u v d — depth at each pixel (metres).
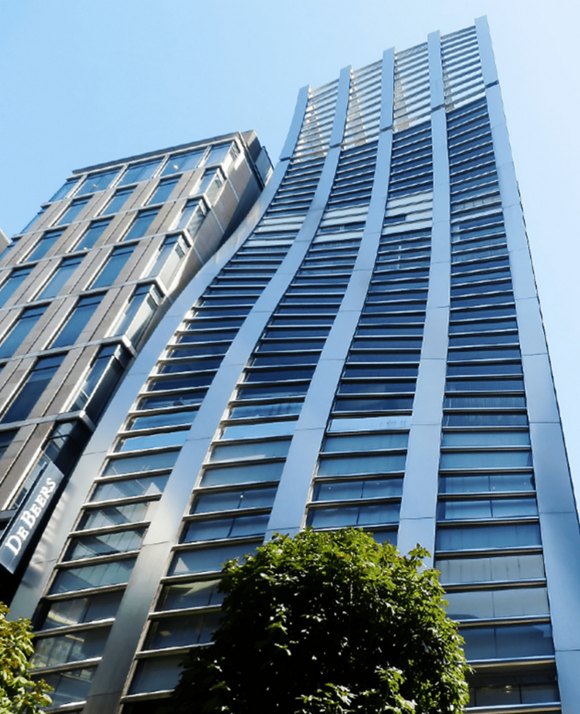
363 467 28.67
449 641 14.23
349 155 63.62
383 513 26.33
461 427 29.42
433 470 27.11
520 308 36.25
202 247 50.22
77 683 23.31
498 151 52.69
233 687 13.05
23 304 45.12
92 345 39.19
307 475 28.30
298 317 40.09
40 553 28.06
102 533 28.66
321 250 48.06
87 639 24.72
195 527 27.80
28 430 34.56
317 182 60.44
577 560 22.84
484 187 49.38
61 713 22.36
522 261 40.09
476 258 41.94
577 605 21.53
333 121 71.19
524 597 22.44
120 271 45.44
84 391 36.56
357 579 14.34
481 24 75.00
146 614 24.61
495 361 33.12
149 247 47.22
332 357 35.47
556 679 19.91
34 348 40.47
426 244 45.50
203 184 54.75
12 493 31.52
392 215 50.44
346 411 31.77
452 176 52.50
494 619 21.80
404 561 15.46
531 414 29.20
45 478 29.97
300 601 14.07
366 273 43.44
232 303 42.75
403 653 13.59
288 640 13.41
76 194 59.62
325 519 26.56
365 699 12.35
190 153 61.12
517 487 26.23
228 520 27.78
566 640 20.59
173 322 40.91
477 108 61.03
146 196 54.69
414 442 28.67
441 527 25.20
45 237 53.34
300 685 12.81
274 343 38.00
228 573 15.45
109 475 31.52
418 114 67.25
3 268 50.06
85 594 26.41
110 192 57.19
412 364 34.19
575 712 18.72
